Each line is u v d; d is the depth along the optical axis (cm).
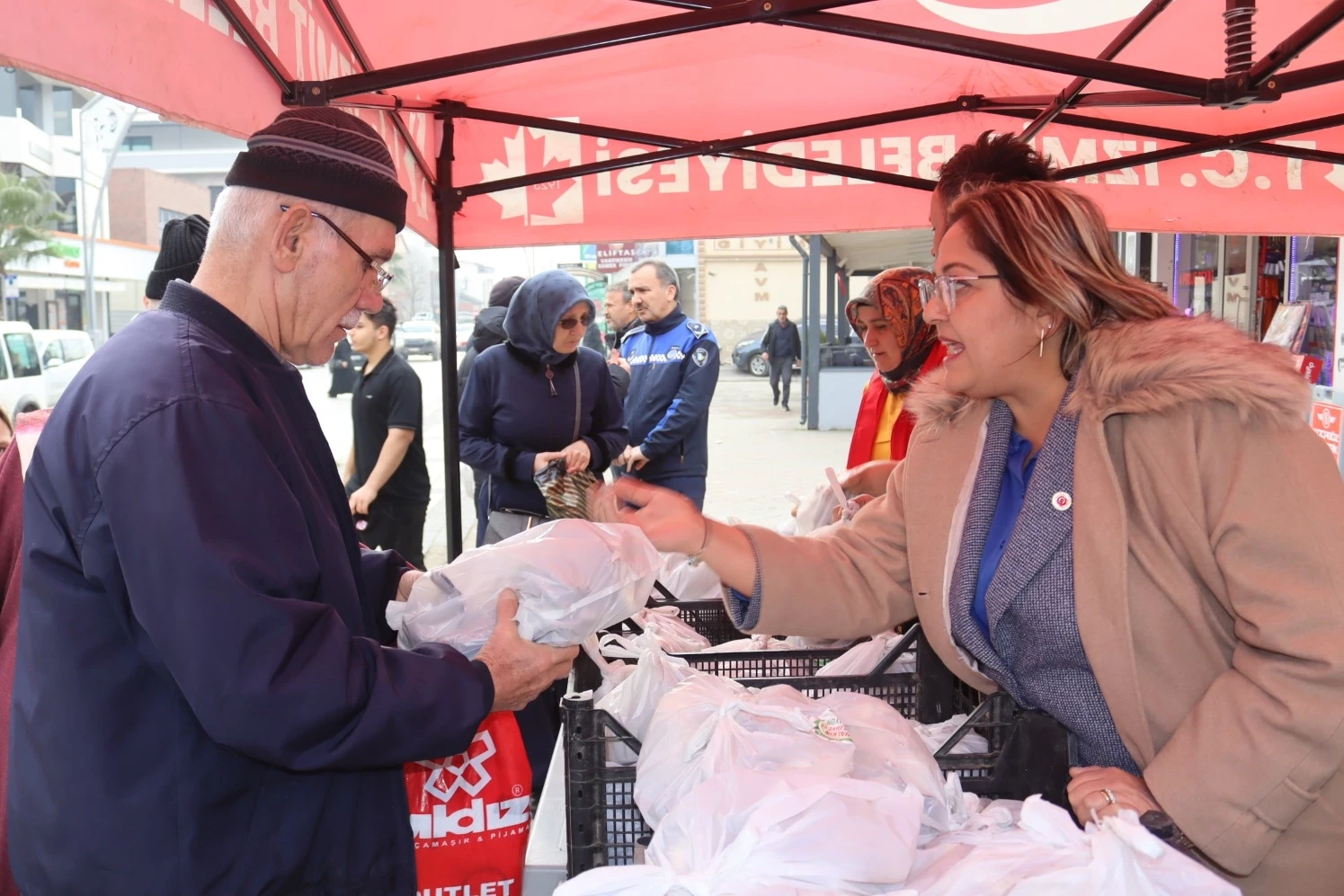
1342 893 144
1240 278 857
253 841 133
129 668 127
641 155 366
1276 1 266
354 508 512
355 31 275
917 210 401
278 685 119
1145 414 151
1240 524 139
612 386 458
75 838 126
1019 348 162
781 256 3666
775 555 188
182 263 228
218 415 125
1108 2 263
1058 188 162
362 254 148
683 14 217
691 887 120
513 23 276
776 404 2103
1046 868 120
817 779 132
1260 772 134
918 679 196
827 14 221
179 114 158
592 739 153
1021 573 159
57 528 128
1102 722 160
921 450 182
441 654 141
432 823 157
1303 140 383
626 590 156
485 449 426
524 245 412
